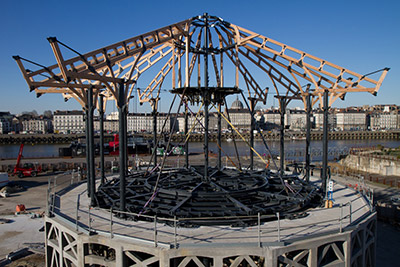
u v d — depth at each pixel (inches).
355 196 831.7
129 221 615.2
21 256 1000.2
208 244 493.0
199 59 847.1
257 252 489.4
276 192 780.0
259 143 6437.0
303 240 524.7
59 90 766.5
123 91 652.7
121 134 647.1
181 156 3304.6
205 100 783.1
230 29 861.2
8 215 1401.3
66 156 3408.0
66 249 617.3
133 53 669.3
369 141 7588.6
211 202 666.2
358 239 607.8
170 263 518.9
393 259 1008.2
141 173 986.7
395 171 2647.6
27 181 2133.4
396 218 1343.5
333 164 3230.8
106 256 574.6
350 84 829.8
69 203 756.6
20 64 561.0
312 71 908.6
